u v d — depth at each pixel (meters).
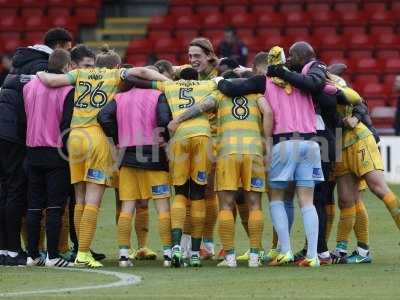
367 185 32.56
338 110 31.81
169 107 30.81
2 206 32.06
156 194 30.89
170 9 77.62
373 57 72.81
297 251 35.06
